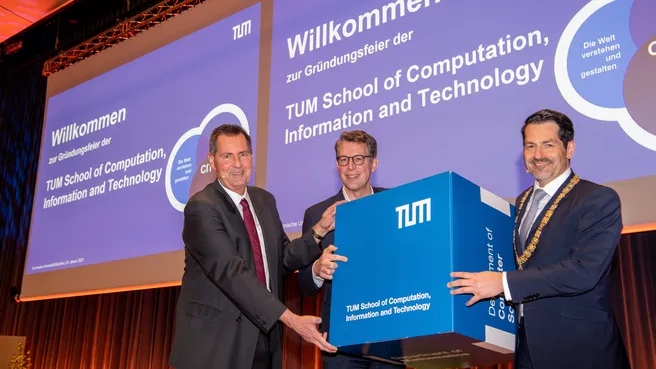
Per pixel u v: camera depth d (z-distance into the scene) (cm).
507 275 199
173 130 470
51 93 584
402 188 215
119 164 500
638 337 312
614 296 322
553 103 305
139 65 514
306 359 425
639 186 275
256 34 442
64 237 519
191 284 241
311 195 378
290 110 404
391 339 203
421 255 203
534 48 318
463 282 192
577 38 306
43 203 549
